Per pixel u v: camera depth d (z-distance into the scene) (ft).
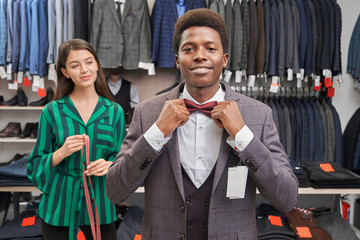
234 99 2.87
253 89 11.29
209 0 10.23
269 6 10.11
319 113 10.40
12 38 9.84
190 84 2.63
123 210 8.15
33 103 10.48
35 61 9.71
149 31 10.10
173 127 2.48
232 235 2.70
